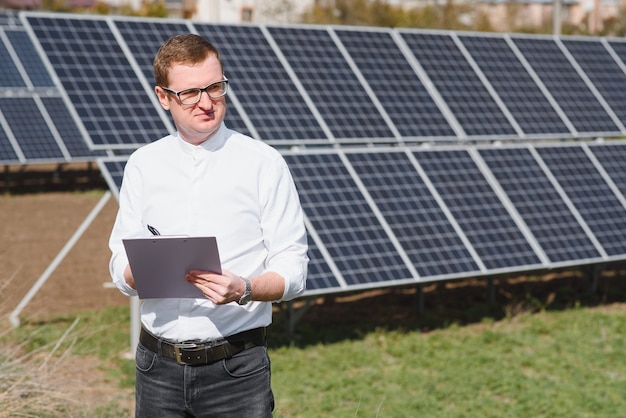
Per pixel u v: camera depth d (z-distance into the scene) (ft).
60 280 53.72
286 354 39.52
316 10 191.31
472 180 46.52
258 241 16.15
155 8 222.48
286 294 15.64
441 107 50.93
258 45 49.55
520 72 55.77
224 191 15.90
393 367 38.22
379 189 43.68
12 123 85.20
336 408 33.12
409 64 52.90
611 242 46.24
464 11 201.57
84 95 42.34
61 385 29.27
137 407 16.55
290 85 48.11
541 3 306.35
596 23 320.09
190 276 14.96
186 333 15.70
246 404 15.97
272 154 16.26
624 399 34.30
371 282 39.27
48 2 212.02
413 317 45.80
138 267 15.07
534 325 44.32
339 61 50.96
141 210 16.38
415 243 41.86
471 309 46.57
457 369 37.78
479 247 42.98
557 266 43.73
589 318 45.47
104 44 45.29
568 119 54.03
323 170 43.45
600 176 50.11
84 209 79.10
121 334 42.06
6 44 96.02
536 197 46.96
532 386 35.65
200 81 15.20
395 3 253.85
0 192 87.61
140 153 16.43
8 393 26.37
